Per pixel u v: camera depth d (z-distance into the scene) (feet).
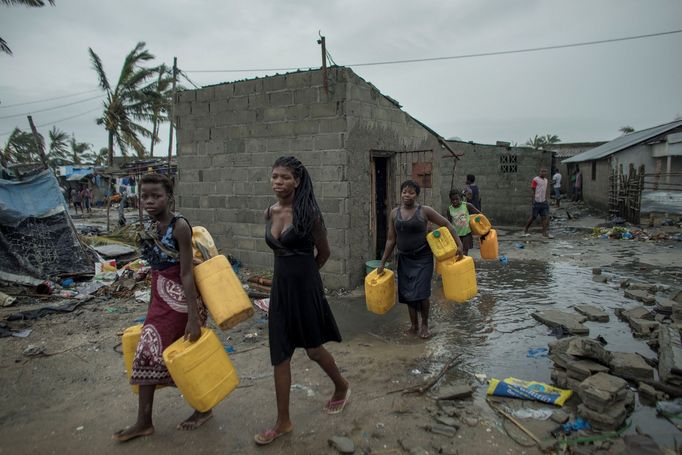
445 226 15.38
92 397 11.76
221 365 9.28
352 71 21.57
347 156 21.47
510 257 30.53
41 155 27.76
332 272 22.22
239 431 9.98
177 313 9.30
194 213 27.14
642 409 10.52
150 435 9.81
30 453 9.37
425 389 11.57
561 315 17.07
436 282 23.39
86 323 17.54
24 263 22.84
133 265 25.35
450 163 50.96
